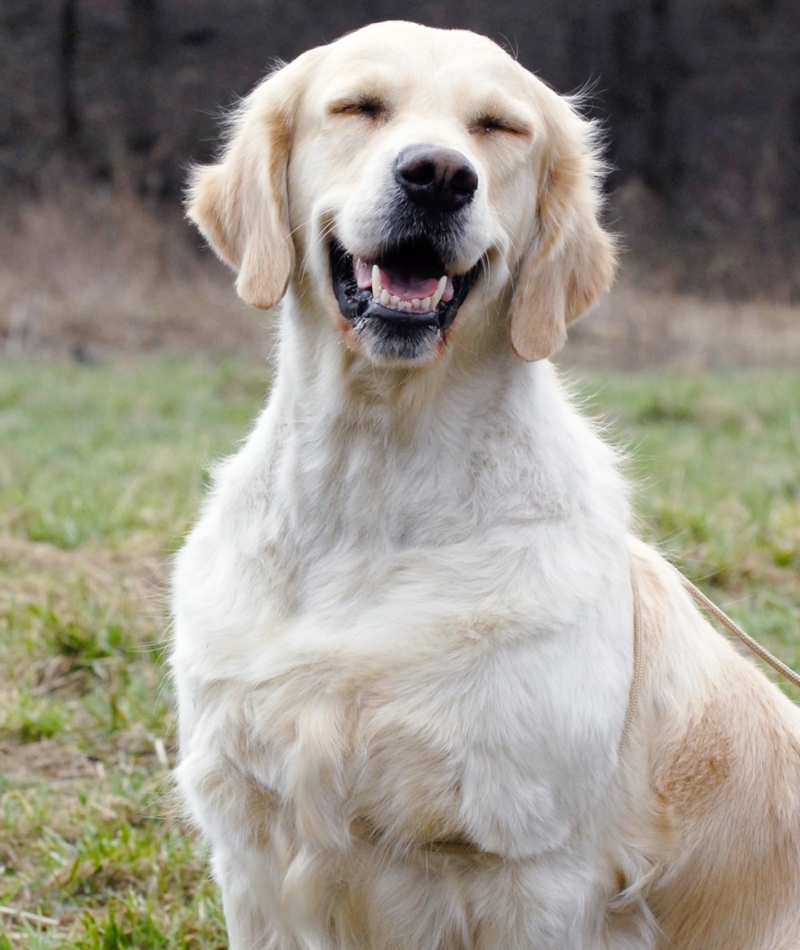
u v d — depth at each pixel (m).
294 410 3.34
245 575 3.25
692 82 29.30
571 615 3.03
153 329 18.11
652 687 3.35
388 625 3.07
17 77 24.95
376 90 3.32
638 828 3.27
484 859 3.05
